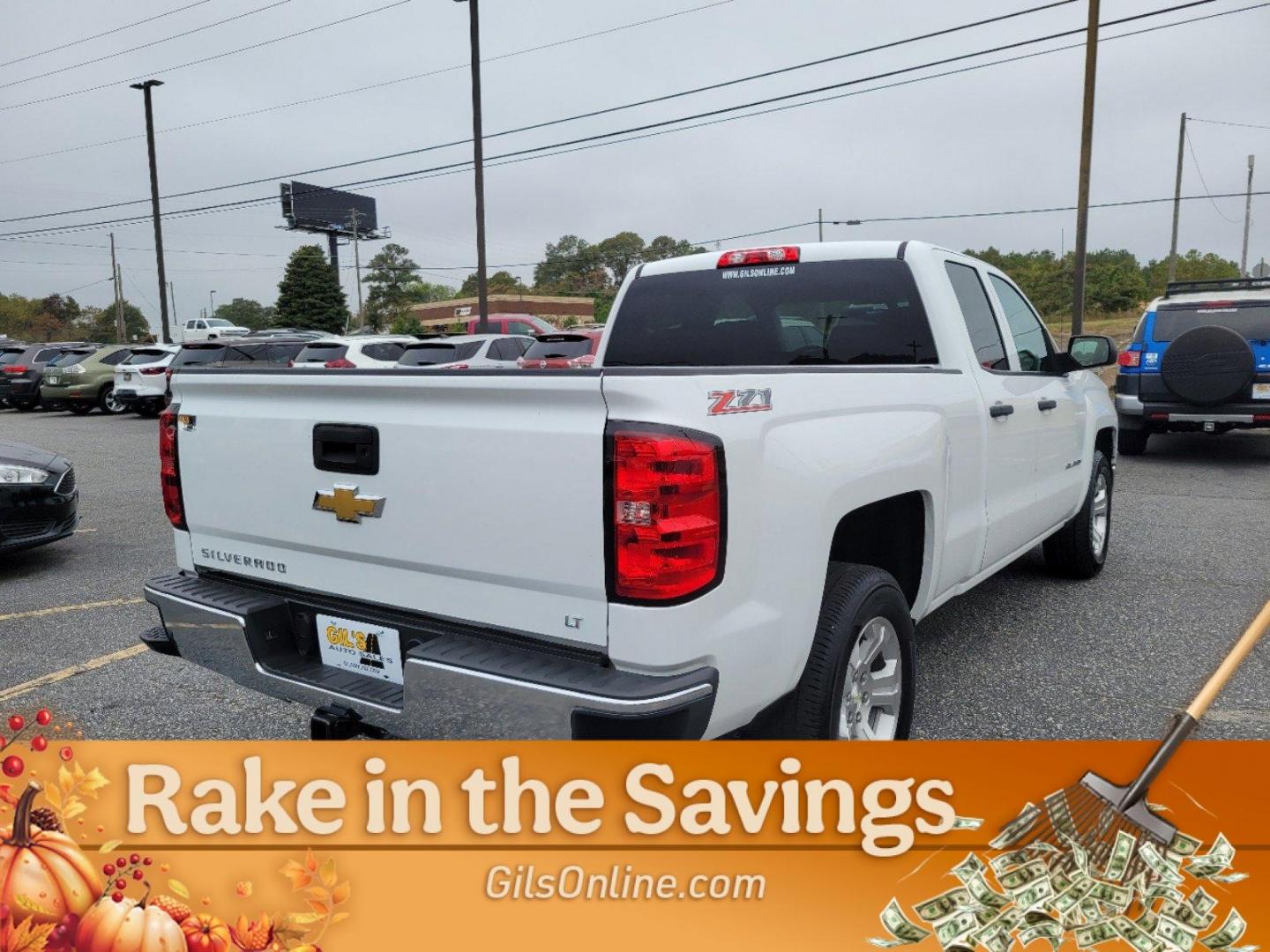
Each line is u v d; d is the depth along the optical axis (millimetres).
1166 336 10695
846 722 3010
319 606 2920
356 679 2832
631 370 2279
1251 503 8438
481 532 2488
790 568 2604
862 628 2965
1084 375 5727
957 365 3961
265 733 3752
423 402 2584
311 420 2826
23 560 7055
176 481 3295
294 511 2918
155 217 33562
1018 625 5027
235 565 3176
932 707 3916
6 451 6863
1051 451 4902
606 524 2279
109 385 22641
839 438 2846
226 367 3055
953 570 3787
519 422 2408
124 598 5938
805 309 4320
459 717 2396
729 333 4527
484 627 2543
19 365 24047
